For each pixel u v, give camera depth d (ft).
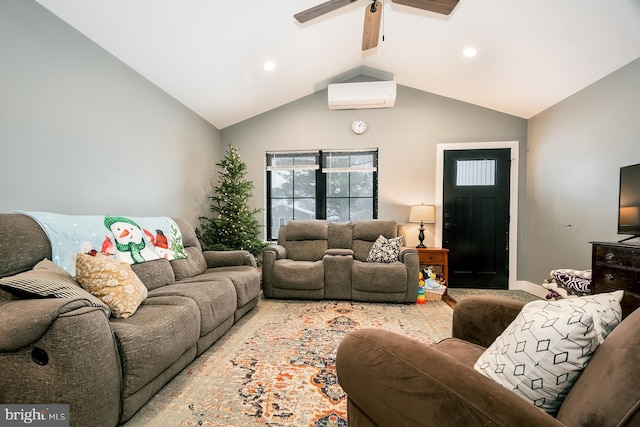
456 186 13.11
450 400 1.94
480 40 8.91
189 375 5.59
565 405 2.23
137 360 4.23
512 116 12.69
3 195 5.38
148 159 9.25
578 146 9.57
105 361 3.82
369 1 8.28
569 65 8.64
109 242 6.37
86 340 3.60
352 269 10.46
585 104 9.27
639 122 7.50
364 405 2.57
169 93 10.30
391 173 13.43
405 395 2.18
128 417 4.23
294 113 13.93
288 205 14.34
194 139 11.96
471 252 13.01
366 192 13.94
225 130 14.25
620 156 8.02
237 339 7.23
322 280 10.51
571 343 2.36
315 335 7.50
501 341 2.99
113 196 7.88
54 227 5.34
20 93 5.62
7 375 3.49
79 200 6.89
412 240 13.29
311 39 9.64
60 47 6.40
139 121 8.86
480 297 4.41
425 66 11.18
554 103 10.73
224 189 12.43
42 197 6.05
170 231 8.47
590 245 9.11
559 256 10.49
